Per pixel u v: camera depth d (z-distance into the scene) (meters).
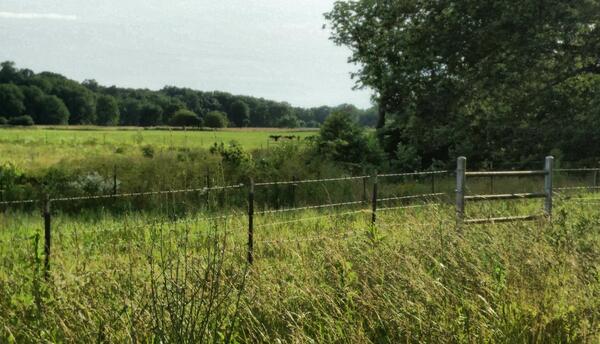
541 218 8.95
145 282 5.09
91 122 148.88
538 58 27.69
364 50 38.28
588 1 25.89
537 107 28.95
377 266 6.19
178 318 4.41
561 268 6.26
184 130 108.56
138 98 174.75
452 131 29.61
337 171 23.31
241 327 4.96
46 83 143.00
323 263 6.81
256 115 175.38
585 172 24.62
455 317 5.10
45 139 56.09
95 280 5.56
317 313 5.11
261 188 18.70
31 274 6.52
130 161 21.09
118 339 4.41
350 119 28.27
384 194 18.08
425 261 6.79
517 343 4.97
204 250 6.35
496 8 27.19
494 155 29.78
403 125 31.89
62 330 4.65
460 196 10.08
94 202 16.47
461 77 28.94
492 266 6.54
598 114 26.38
